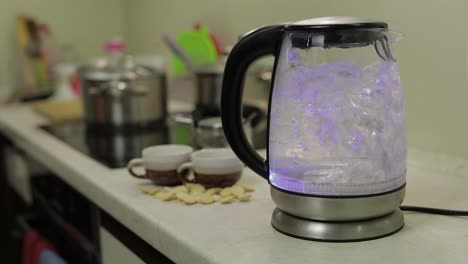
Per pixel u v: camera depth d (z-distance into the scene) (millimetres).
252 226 798
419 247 711
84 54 2436
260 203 896
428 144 1118
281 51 758
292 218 764
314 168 735
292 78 743
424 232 760
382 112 734
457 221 799
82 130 1596
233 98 799
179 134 1493
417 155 1114
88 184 1089
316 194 730
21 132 1602
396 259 677
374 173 727
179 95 1986
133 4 2398
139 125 1578
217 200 914
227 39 1756
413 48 1115
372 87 732
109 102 1554
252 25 1611
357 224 737
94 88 1565
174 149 1063
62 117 1772
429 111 1105
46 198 1484
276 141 766
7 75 2330
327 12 1298
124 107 1556
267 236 761
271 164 781
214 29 1822
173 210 878
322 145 730
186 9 1979
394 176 747
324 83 727
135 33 2420
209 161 962
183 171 1010
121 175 1103
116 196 967
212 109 1388
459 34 1024
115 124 1563
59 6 2365
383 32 744
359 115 725
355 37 724
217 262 688
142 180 1060
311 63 733
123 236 989
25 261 1559
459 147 1057
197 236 767
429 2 1068
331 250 708
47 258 1313
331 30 718
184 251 756
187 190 964
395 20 1140
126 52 2488
